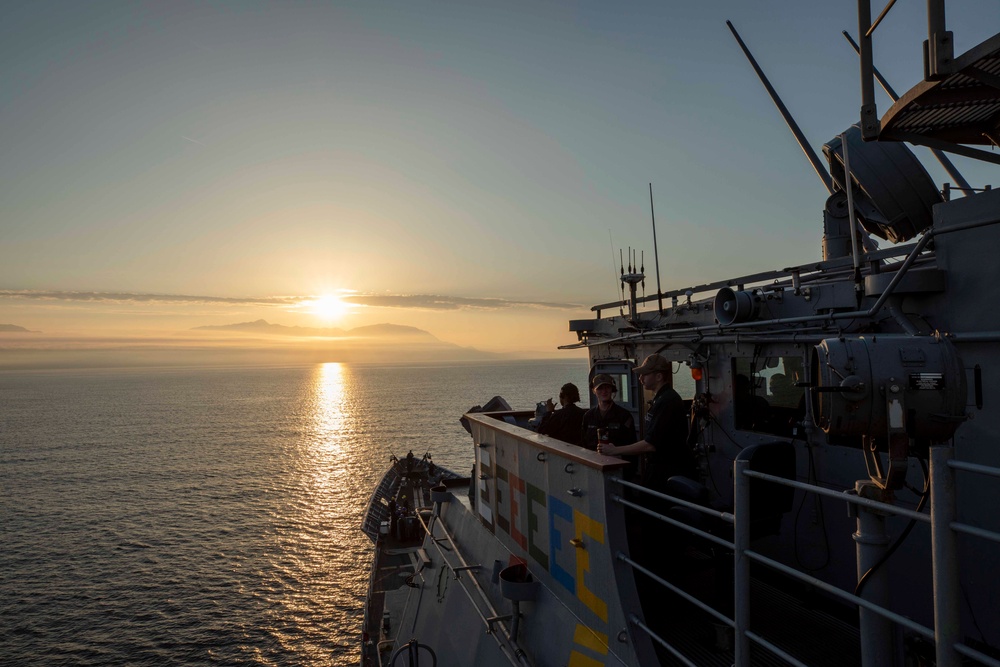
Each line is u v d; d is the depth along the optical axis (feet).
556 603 16.42
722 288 19.16
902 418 8.80
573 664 14.92
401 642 30.12
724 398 20.86
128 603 149.79
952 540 6.57
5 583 165.78
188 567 176.04
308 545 195.00
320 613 142.00
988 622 12.21
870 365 9.00
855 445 15.96
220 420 639.35
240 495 272.92
